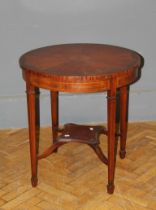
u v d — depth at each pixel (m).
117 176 2.46
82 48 2.53
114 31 2.96
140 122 3.22
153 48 3.04
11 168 2.57
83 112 3.17
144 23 2.96
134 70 2.19
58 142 2.46
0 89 3.04
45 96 3.08
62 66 2.16
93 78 2.02
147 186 2.36
